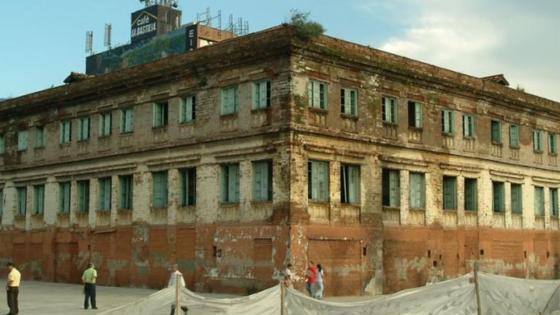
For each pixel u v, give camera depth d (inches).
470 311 624.7
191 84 1561.3
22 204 2047.2
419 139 1617.9
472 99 1780.3
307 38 1370.6
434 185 1644.9
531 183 1964.8
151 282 1603.1
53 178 1925.4
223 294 1422.2
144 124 1667.1
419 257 1579.7
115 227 1716.3
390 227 1523.1
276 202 1355.8
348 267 1421.0
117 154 1723.7
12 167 2071.9
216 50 1493.6
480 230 1754.4
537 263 1943.9
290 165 1341.0
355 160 1465.3
